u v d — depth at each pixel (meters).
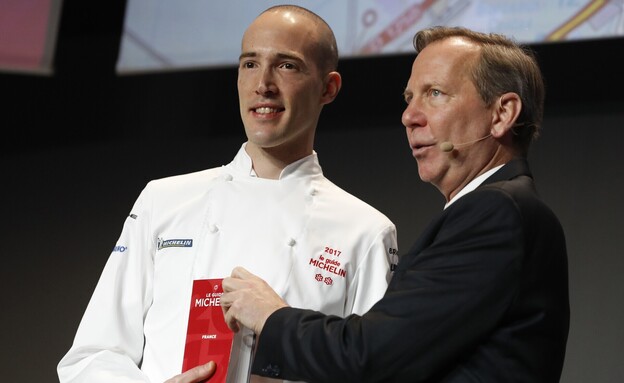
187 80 5.27
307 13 2.65
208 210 2.61
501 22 4.56
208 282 2.42
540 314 2.04
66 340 4.70
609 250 4.12
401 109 4.77
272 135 2.54
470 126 2.22
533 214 2.07
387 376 2.02
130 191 5.07
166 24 5.38
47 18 5.55
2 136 5.43
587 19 4.48
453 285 2.02
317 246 2.56
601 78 4.43
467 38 2.30
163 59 5.36
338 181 4.66
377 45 4.82
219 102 5.19
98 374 2.45
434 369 2.02
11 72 5.51
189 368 2.34
